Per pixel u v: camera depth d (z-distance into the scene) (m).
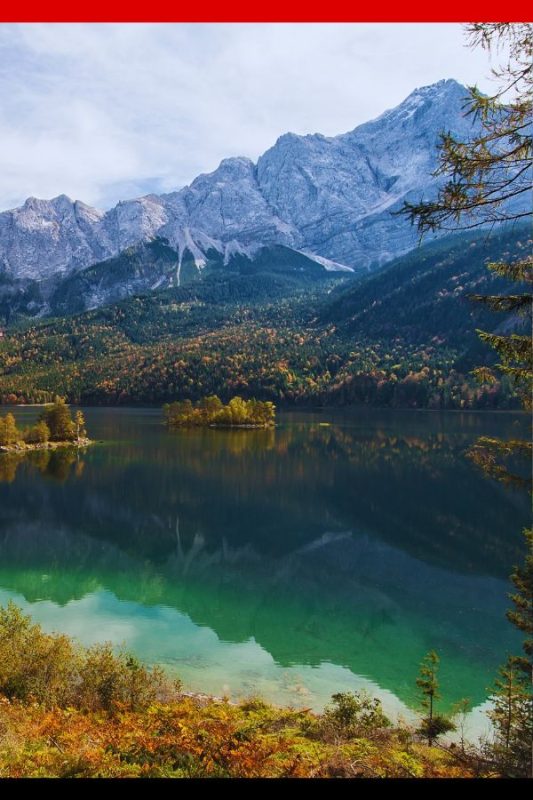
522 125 8.85
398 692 22.97
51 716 13.84
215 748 11.91
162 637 28.77
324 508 62.84
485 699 22.48
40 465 89.19
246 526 56.16
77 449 107.06
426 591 38.47
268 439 120.25
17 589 37.38
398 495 68.50
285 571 42.81
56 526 55.56
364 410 196.38
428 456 95.50
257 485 74.69
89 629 29.75
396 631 30.98
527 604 17.47
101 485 74.56
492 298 11.37
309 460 93.06
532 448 12.66
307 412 190.88
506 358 11.56
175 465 89.25
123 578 40.53
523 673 18.30
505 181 9.20
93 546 49.09
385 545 49.81
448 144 9.32
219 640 28.61
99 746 12.12
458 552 47.59
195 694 21.23
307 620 32.50
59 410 115.56
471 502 64.62
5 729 12.70
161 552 47.69
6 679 16.61
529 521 56.78
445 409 186.00
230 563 44.84
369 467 86.50
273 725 16.56
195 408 167.12
